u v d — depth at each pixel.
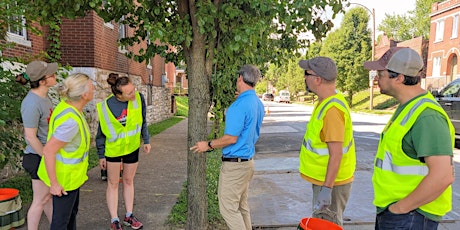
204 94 3.60
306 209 4.64
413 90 2.00
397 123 1.96
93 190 5.25
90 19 8.52
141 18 3.83
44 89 3.19
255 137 3.31
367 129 14.20
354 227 4.07
